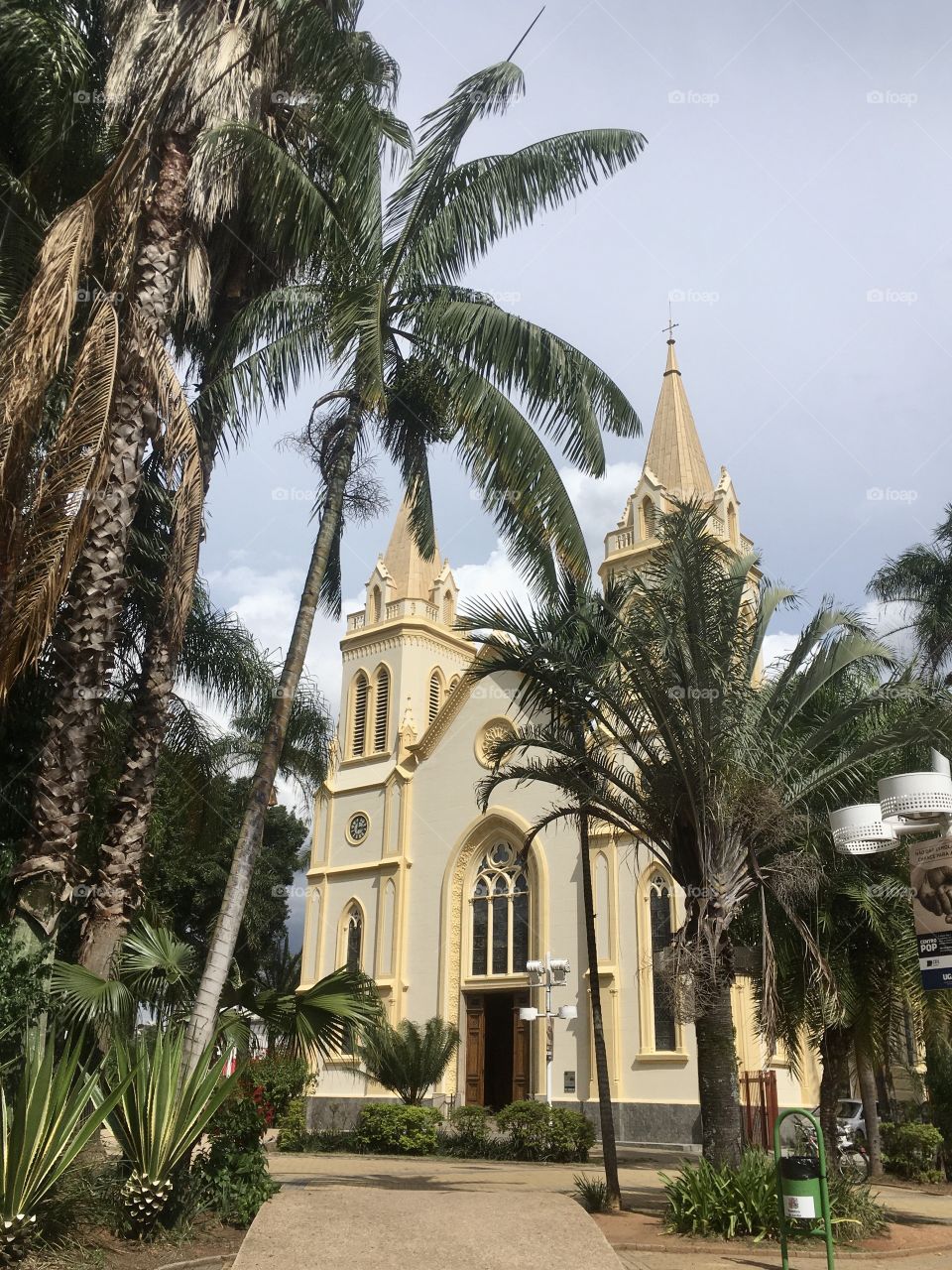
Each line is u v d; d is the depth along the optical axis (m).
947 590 27.55
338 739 43.94
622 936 31.75
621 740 15.12
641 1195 16.28
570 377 14.97
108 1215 9.80
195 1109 10.30
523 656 14.84
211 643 19.09
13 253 13.94
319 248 14.44
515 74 14.63
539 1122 24.98
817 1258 11.23
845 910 16.55
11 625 11.16
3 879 12.32
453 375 14.80
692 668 14.03
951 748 14.14
